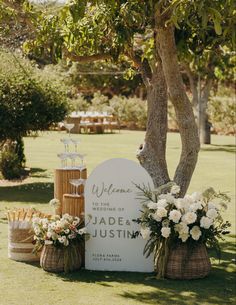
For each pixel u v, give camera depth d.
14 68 13.70
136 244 6.71
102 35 7.82
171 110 38.94
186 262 6.39
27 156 21.27
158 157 7.71
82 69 42.62
